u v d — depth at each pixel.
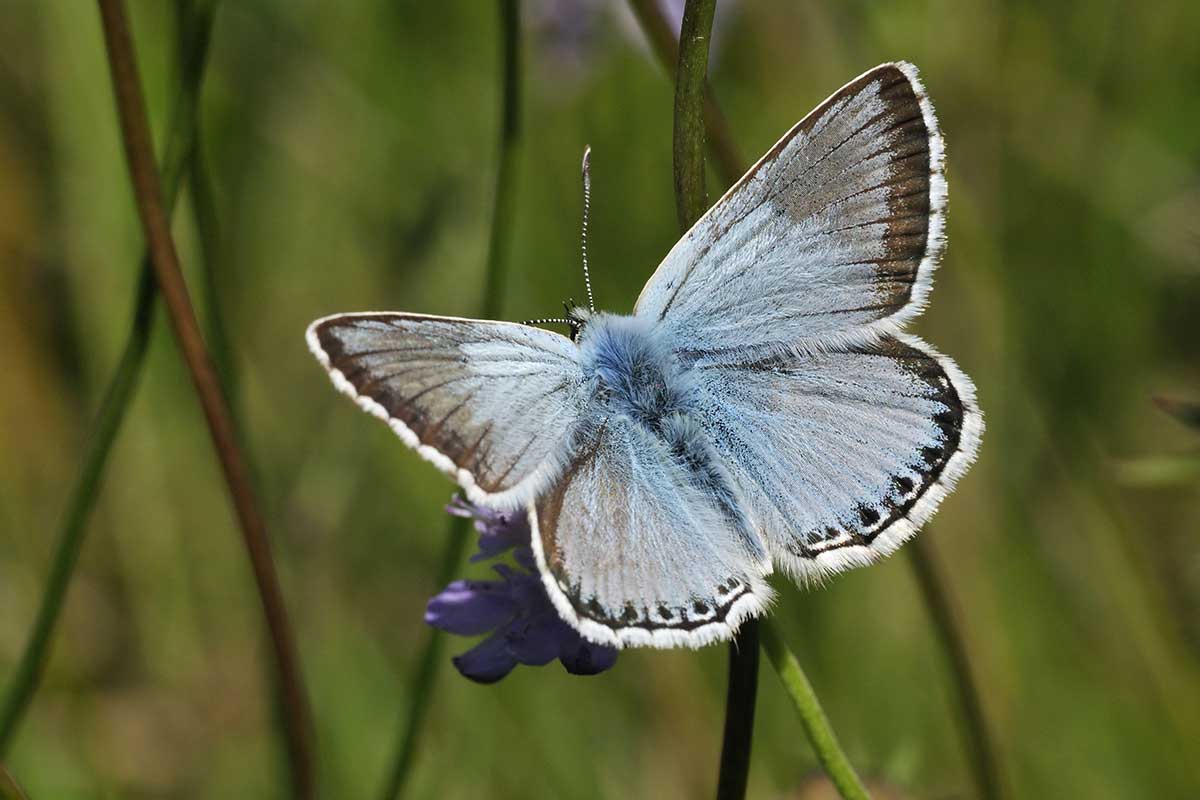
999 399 0.33
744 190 0.29
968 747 0.31
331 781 0.33
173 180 0.29
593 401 0.28
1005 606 0.33
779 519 0.28
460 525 0.30
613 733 0.33
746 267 0.29
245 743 0.33
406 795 0.33
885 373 0.28
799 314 0.29
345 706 0.33
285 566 0.33
